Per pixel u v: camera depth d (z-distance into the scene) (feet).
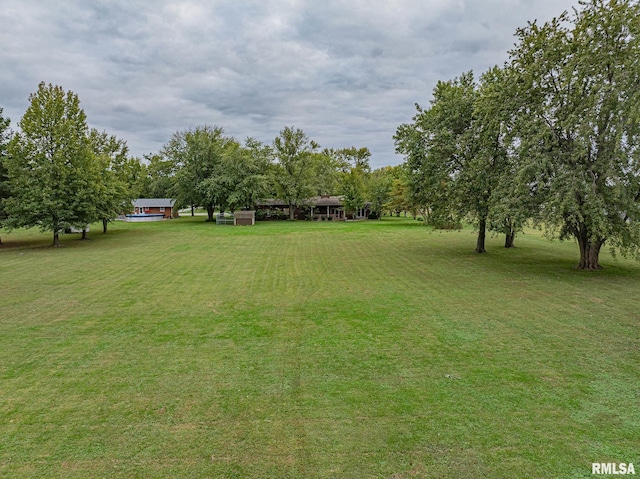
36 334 24.76
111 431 14.15
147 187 217.77
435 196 60.80
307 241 82.17
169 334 24.71
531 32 45.93
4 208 73.61
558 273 44.16
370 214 187.11
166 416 15.15
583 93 40.83
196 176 149.48
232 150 149.38
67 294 35.55
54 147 75.31
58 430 14.23
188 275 44.91
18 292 36.32
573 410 15.20
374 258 57.62
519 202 41.57
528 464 12.09
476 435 13.64
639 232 36.88
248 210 154.30
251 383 17.87
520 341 22.85
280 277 43.50
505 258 56.65
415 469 11.93
